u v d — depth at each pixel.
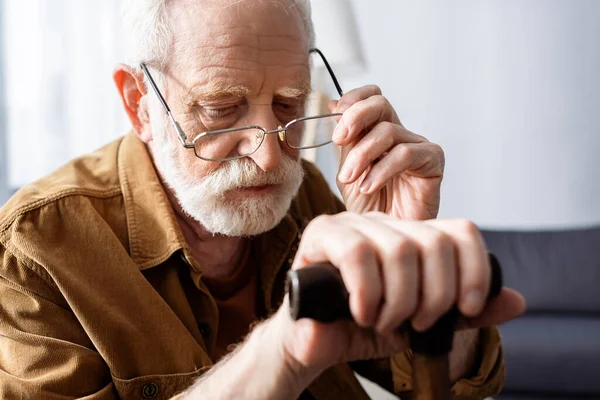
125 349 1.08
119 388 1.07
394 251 0.52
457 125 3.75
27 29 3.47
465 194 3.79
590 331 2.68
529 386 2.61
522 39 3.66
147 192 1.23
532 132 3.70
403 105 3.78
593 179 3.68
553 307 2.99
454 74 3.72
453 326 0.53
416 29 3.73
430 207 1.21
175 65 1.16
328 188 1.53
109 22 3.52
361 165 1.15
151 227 1.21
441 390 0.53
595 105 3.64
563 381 2.58
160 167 1.26
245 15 1.12
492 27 3.67
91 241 1.13
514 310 0.58
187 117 1.16
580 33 3.62
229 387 0.70
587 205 3.70
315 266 0.53
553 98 3.67
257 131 1.14
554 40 3.64
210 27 1.12
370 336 0.59
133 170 1.25
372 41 3.76
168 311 1.12
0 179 3.43
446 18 3.70
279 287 1.35
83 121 3.54
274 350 0.66
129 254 1.18
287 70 1.15
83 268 1.11
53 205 1.14
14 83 3.47
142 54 1.20
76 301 1.07
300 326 0.59
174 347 1.11
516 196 3.74
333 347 0.59
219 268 1.31
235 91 1.12
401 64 3.75
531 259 3.07
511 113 3.70
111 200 1.22
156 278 1.19
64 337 1.08
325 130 1.26
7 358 1.06
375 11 3.75
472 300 0.52
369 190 1.16
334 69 2.88
